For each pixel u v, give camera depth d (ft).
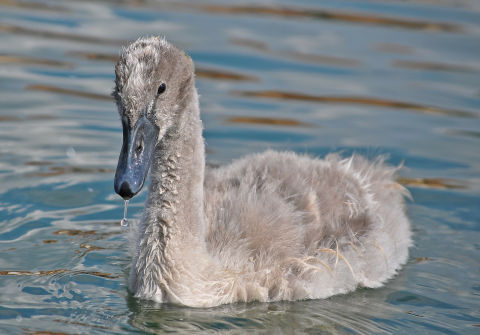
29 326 30.91
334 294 36.06
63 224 41.16
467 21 82.94
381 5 88.38
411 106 61.52
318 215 37.40
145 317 32.42
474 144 54.75
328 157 44.47
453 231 42.78
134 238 38.42
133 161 30.42
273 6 86.89
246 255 34.58
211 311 33.37
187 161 33.37
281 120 57.52
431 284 37.19
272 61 69.21
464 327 32.81
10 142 50.67
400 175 49.57
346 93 63.52
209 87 62.59
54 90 60.49
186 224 33.40
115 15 79.87
